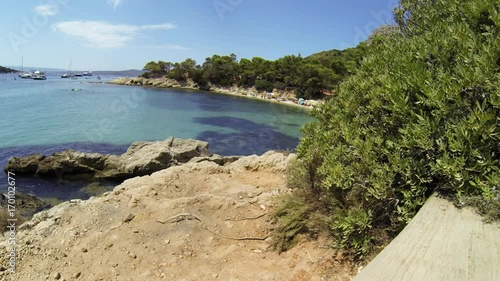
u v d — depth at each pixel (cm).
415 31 441
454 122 274
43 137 2114
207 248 502
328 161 390
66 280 443
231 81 6938
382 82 351
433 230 229
